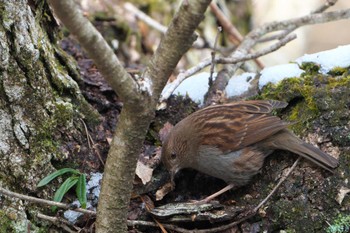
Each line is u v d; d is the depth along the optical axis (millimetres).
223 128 9062
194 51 15383
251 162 8891
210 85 10141
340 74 9328
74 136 8781
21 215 7926
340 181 8227
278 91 9477
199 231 8375
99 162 8906
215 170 9156
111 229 7586
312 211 8219
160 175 9148
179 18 6422
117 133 7066
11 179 8000
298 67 9789
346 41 19484
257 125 8914
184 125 9297
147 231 8578
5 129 8008
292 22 12242
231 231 8414
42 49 8547
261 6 17859
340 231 8016
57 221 8055
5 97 8031
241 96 10070
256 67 15000
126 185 7332
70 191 8469
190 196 9336
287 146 8609
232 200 8984
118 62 6359
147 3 15422
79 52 11516
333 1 12227
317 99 8930
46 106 8430
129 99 6629
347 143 8477
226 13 16953
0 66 7953
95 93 9922
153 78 6762
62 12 5762
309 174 8445
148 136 9773
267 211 8445
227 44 16297
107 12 14172
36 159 8188
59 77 8844
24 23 8180
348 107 8695
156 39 14781
